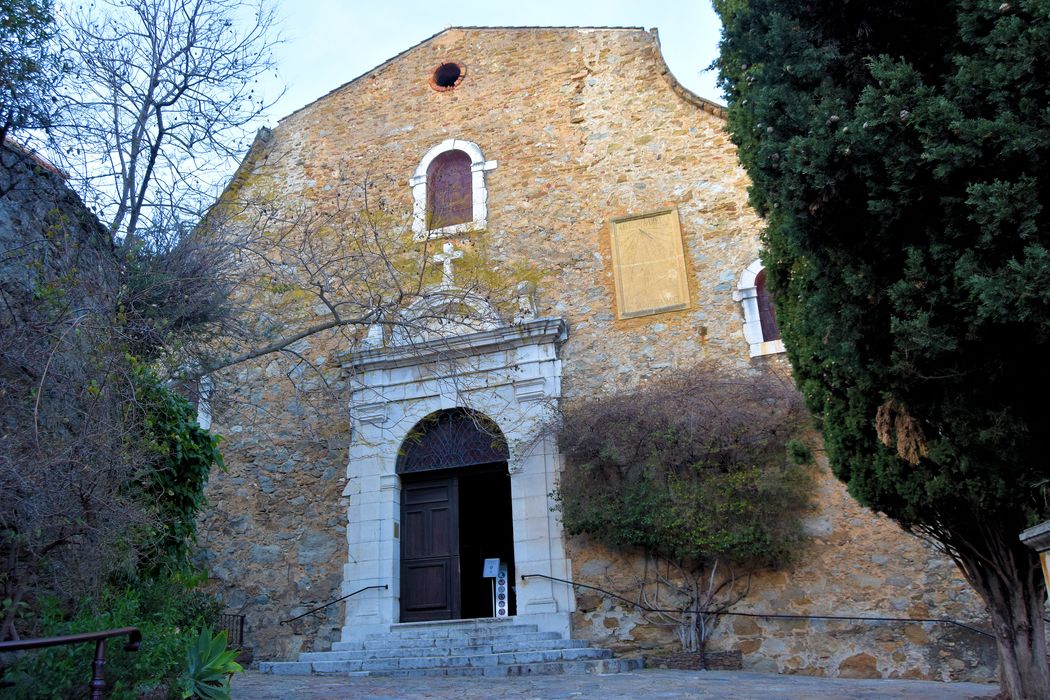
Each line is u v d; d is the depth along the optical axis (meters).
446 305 9.70
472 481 15.04
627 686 7.40
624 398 10.49
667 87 12.59
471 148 13.07
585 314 11.60
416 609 11.12
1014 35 4.10
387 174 13.34
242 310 7.64
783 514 9.66
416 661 9.09
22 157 6.21
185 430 6.92
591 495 10.17
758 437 9.87
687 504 9.70
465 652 9.54
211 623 8.73
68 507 4.87
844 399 6.29
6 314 5.41
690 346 11.01
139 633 4.00
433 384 11.74
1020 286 3.81
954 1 4.75
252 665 10.42
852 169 4.58
